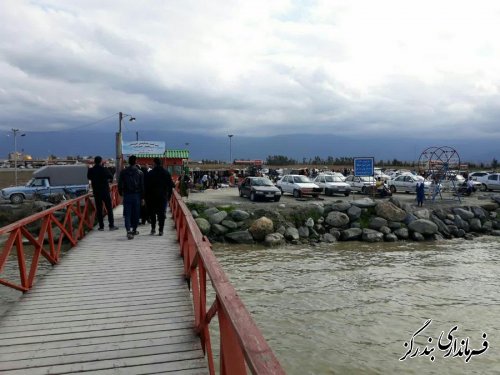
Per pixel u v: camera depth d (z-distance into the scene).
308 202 28.09
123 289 6.98
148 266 8.45
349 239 23.06
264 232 22.02
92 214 14.05
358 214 24.89
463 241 23.42
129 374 4.22
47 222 8.59
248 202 27.86
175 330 5.30
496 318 11.07
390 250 20.42
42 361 4.49
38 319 5.68
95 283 7.34
